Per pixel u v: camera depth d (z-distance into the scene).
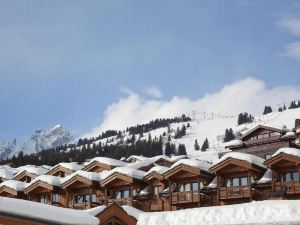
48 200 56.25
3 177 66.00
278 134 55.28
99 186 54.62
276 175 46.56
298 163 44.56
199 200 49.28
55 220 18.17
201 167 50.19
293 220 24.64
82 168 61.56
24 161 126.62
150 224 27.20
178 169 50.94
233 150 58.94
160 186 53.03
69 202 55.16
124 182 53.25
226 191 48.25
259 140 56.25
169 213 28.11
